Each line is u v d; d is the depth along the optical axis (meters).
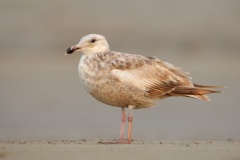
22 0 45.72
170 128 18.84
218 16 45.19
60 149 10.09
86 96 25.30
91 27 42.69
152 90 12.41
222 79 29.89
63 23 42.94
